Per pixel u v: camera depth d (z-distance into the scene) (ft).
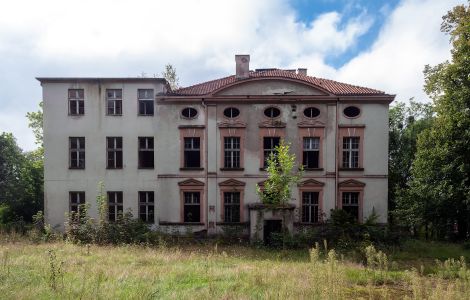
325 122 77.61
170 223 77.77
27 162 121.08
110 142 79.77
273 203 71.46
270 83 78.33
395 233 69.21
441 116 80.64
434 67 81.00
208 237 74.54
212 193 78.23
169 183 78.64
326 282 29.09
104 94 79.25
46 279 33.47
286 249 64.90
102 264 43.14
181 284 34.40
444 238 90.38
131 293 29.40
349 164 78.13
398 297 32.78
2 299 26.89
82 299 27.30
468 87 72.95
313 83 77.20
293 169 77.51
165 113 79.10
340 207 77.05
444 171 78.28
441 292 26.81
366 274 40.68
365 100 77.00
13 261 42.88
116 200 79.25
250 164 78.13
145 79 78.74
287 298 27.63
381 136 77.20
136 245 60.70
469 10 71.72
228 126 78.13
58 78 78.54
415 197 89.71
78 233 67.05
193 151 79.92
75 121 79.25
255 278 35.42
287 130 78.18
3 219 97.04
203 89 82.89
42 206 102.89
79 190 78.84
